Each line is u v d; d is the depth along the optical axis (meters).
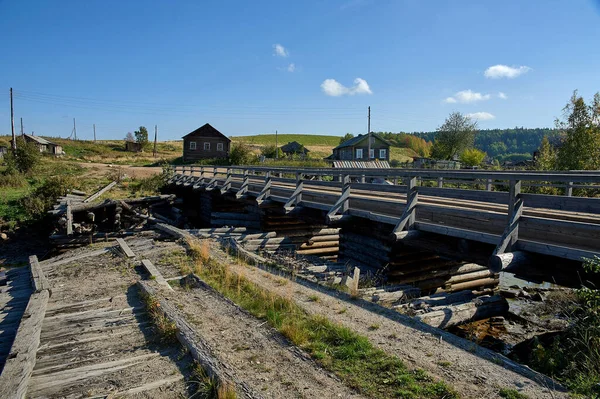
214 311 6.56
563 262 5.95
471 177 7.14
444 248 7.73
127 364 4.95
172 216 23.67
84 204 19.98
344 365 4.65
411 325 5.82
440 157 60.41
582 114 21.33
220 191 19.86
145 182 28.91
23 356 5.04
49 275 9.79
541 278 6.23
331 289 7.60
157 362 5.00
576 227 5.55
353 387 4.20
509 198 6.39
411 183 8.30
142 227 20.27
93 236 15.54
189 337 5.33
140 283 8.31
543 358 5.25
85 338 5.84
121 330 6.13
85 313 6.89
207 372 4.49
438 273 9.86
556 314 8.84
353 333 5.40
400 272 9.37
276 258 10.56
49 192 23.91
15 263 16.70
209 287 7.76
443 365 4.57
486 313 7.85
